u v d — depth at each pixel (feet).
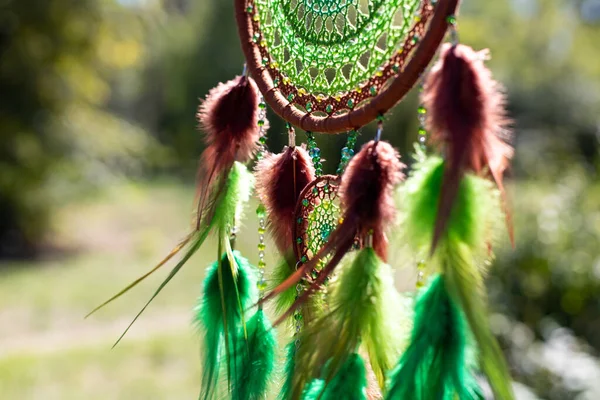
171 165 72.74
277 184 6.07
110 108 73.20
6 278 33.50
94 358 21.80
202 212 6.07
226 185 5.99
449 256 4.06
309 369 4.75
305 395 4.85
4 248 39.47
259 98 6.22
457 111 3.95
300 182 6.03
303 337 4.87
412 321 4.28
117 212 52.29
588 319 15.75
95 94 40.52
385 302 4.55
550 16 71.82
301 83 5.68
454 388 4.03
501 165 4.16
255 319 5.99
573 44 71.72
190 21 73.72
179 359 21.65
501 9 73.41
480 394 4.06
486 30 65.05
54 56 37.50
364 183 4.53
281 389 5.53
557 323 15.69
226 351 5.58
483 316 3.97
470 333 4.01
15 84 36.58
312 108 5.51
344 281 4.64
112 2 39.01
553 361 13.00
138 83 73.72
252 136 6.14
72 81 38.37
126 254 39.70
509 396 3.84
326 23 5.48
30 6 35.70
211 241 6.17
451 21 4.22
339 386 4.61
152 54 71.15
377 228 4.54
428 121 4.11
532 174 23.12
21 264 36.91
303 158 6.09
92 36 38.19
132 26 40.65
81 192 41.96
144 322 25.96
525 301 16.07
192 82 71.97
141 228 47.14
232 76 69.36
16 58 36.01
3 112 36.45
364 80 5.11
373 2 5.10
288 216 6.06
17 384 19.51
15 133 37.11
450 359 4.00
